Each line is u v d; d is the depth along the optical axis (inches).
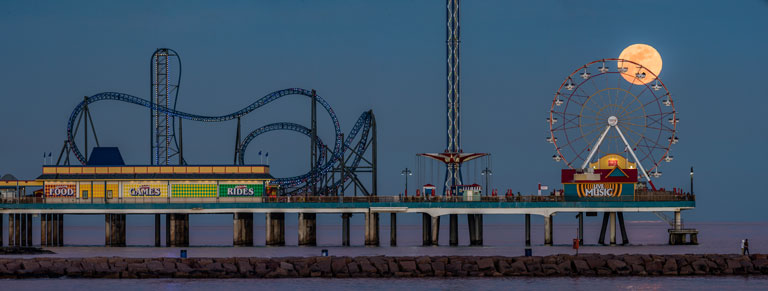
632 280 7672.2
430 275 7864.2
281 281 7652.6
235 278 7810.0
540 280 7657.5
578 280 7657.5
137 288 7337.6
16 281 7691.9
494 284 7460.6
